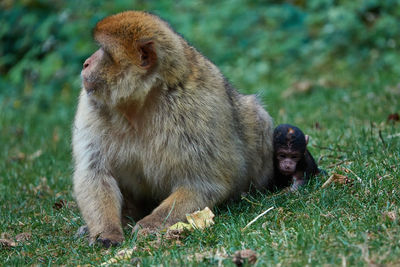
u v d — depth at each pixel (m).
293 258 7.16
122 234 9.22
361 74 21.59
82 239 9.51
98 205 9.55
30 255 8.91
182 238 8.60
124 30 9.16
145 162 9.71
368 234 7.64
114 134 9.66
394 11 24.06
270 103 19.06
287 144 10.71
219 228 8.84
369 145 12.34
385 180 9.61
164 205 9.49
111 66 9.18
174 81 9.41
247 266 7.07
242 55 24.23
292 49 24.12
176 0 26.00
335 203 9.04
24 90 24.08
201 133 9.54
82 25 23.48
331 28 24.14
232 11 25.28
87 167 9.77
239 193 10.82
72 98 22.64
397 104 16.17
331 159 12.27
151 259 7.66
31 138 18.33
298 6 25.61
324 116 16.41
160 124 9.48
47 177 13.64
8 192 12.90
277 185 11.45
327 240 7.55
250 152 11.10
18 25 25.53
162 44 9.23
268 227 8.55
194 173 9.61
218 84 10.05
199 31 24.42
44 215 11.10
